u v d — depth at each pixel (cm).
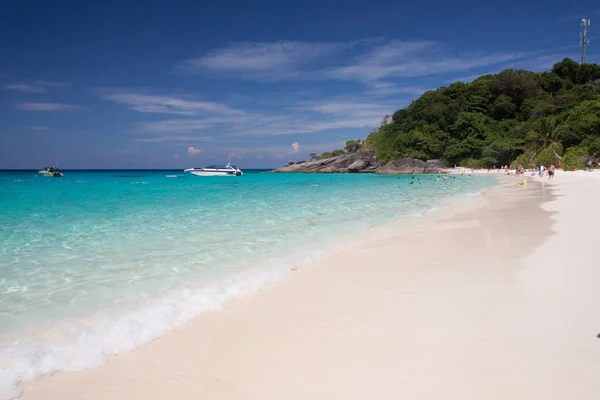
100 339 441
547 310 484
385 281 643
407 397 316
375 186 3522
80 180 5384
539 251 796
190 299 566
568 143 6322
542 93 8950
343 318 490
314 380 348
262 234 1073
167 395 332
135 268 737
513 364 359
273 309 528
